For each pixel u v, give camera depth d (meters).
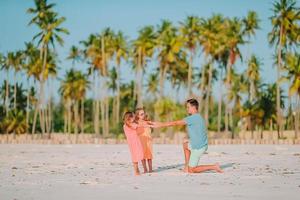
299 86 61.47
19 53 82.44
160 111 68.25
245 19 67.19
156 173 12.62
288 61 62.19
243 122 86.75
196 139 12.51
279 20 60.53
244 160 18.42
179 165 15.95
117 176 11.85
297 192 8.57
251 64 75.50
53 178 11.34
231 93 83.19
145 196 8.05
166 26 68.00
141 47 69.31
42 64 69.62
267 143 45.84
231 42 66.12
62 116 110.94
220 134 70.75
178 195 8.16
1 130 83.00
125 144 45.28
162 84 68.88
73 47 80.75
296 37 60.56
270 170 13.42
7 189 9.10
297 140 45.12
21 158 20.61
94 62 73.31
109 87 95.81
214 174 12.16
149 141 13.15
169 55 66.50
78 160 19.00
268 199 7.71
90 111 108.38
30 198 7.87
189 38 66.12
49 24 62.62
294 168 14.20
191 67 67.00
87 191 8.75
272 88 75.94
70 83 86.00
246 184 9.82
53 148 33.66
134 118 12.55
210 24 65.94
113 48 72.75
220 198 7.80
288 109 78.31
